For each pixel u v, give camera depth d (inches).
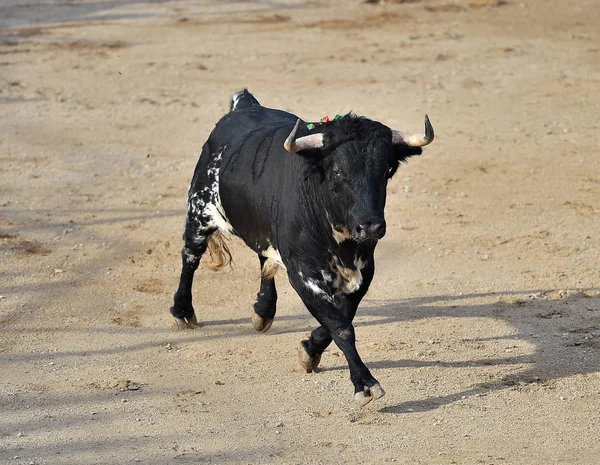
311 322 655.8
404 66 1455.5
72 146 1102.4
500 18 1792.6
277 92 1314.0
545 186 933.2
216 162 597.9
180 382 561.9
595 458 464.1
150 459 464.1
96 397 540.1
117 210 900.6
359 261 518.3
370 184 476.1
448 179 960.3
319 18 1844.2
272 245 554.3
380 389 491.2
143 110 1249.4
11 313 668.7
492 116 1187.3
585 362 575.2
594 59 1480.1
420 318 651.5
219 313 675.4
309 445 480.4
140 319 663.1
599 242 786.8
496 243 792.3
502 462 459.8
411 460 463.5
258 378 565.9
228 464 459.8
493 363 578.9
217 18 1876.2
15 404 530.3
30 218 877.2
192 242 626.2
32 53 1595.7
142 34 1738.4
